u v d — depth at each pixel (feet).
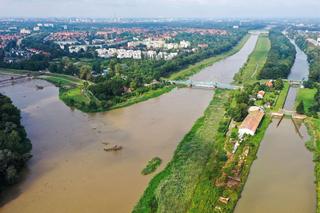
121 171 495.82
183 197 420.36
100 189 450.30
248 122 639.76
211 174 464.24
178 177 467.11
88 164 517.55
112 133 638.94
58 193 443.32
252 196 426.51
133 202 422.00
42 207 415.03
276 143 590.96
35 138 615.98
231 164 491.31
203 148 558.56
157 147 576.20
